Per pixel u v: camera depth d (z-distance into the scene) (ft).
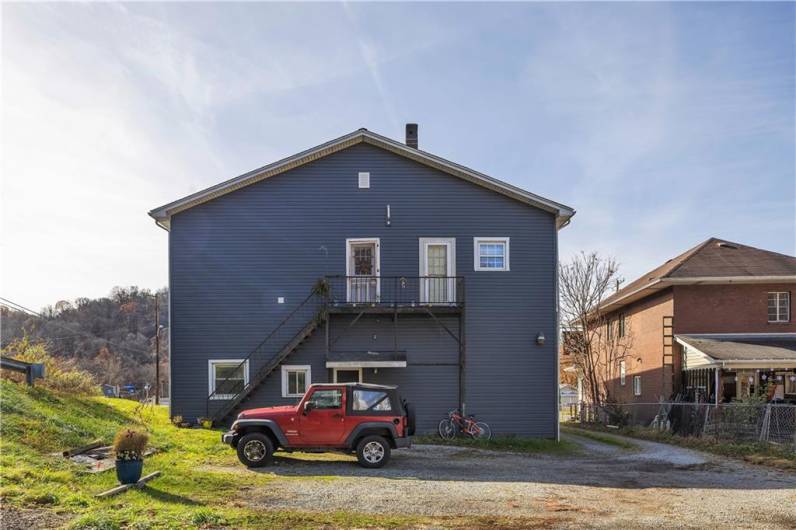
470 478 43.45
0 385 52.49
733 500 37.45
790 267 92.58
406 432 47.73
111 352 199.62
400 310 69.26
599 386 127.95
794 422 65.10
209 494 35.70
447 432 69.05
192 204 72.28
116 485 35.09
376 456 46.73
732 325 91.25
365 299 71.97
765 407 66.80
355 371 71.31
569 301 127.65
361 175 73.46
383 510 33.42
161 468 40.83
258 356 71.20
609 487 41.39
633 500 37.11
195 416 70.38
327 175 73.41
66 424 46.85
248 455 45.96
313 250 72.59
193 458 48.03
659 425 85.76
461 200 73.41
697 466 51.80
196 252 72.23
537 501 36.27
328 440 46.44
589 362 118.93
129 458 35.55
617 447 67.15
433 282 72.54
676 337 90.84
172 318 71.41
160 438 53.62
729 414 68.33
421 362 71.36
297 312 71.77
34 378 59.06
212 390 70.79
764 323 91.15
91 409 58.08
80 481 35.04
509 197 73.46
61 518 28.07
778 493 39.78
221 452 51.57
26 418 44.86
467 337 71.67
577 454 60.13
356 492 37.45
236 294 71.92
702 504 36.22
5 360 57.93
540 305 72.43
